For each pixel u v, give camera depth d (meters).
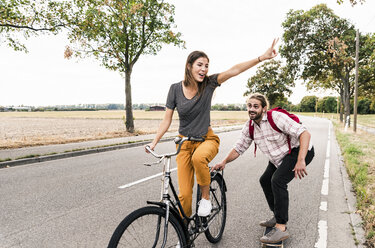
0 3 10.16
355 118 19.02
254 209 4.19
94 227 3.47
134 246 1.95
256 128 3.07
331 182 5.86
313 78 27.91
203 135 2.56
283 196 2.94
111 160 8.41
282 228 2.99
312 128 24.69
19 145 10.66
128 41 15.46
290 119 2.87
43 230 3.38
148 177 6.15
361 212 3.84
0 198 4.62
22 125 29.47
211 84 2.54
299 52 24.86
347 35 22.97
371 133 17.59
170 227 2.24
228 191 5.17
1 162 7.38
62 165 7.59
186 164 2.57
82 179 5.96
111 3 13.77
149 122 35.97
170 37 15.62
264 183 3.32
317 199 4.68
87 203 4.38
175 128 24.20
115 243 1.82
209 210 2.57
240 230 3.45
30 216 3.83
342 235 3.28
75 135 16.48
